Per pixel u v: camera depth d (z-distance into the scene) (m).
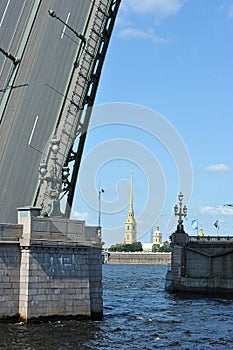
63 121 74.56
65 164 72.31
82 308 60.88
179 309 86.38
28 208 57.41
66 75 79.31
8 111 79.38
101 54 82.50
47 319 57.56
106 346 51.53
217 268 118.88
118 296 108.81
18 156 73.38
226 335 61.09
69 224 60.97
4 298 55.56
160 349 52.22
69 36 84.31
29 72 82.69
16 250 56.94
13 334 52.66
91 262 63.94
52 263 58.78
